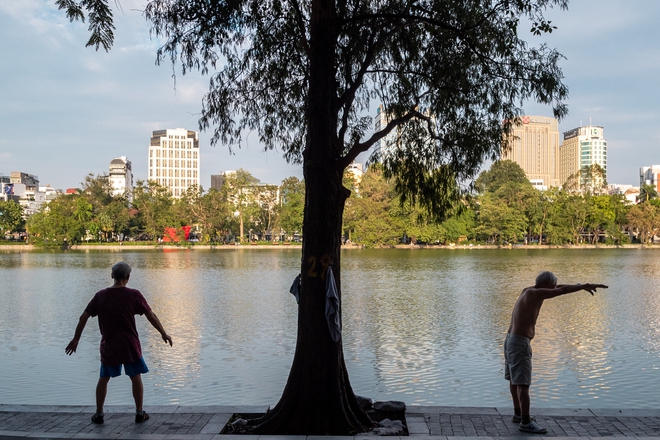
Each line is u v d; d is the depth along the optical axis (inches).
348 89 384.5
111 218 4975.4
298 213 4702.3
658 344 807.1
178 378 621.6
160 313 1110.4
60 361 703.1
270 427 330.3
